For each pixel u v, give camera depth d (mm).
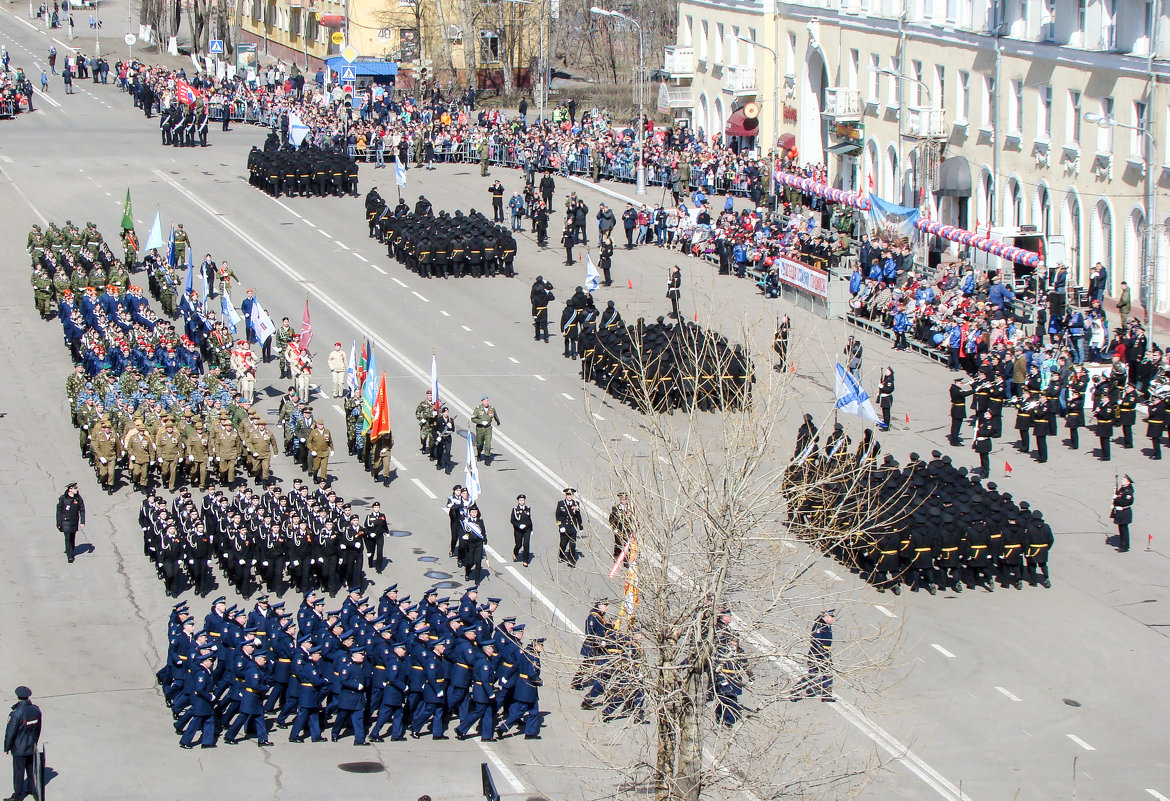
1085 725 34000
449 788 31078
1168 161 60781
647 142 92250
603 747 30234
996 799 30781
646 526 27609
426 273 70875
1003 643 37688
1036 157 68875
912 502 40875
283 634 33719
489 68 124312
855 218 73562
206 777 31422
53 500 46719
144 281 69125
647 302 66438
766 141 94312
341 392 55969
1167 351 56031
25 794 30359
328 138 92500
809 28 87375
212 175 89500
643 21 130625
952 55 74438
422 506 46344
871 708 31609
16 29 155375
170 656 33625
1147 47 62469
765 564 28500
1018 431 52750
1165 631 38500
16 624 38500
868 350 61000
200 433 47438
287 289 68312
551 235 79188
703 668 26906
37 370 58656
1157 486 47844
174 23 141500
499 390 56406
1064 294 58594
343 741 33375
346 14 113312
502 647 33312
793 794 27203
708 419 46562
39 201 81625
